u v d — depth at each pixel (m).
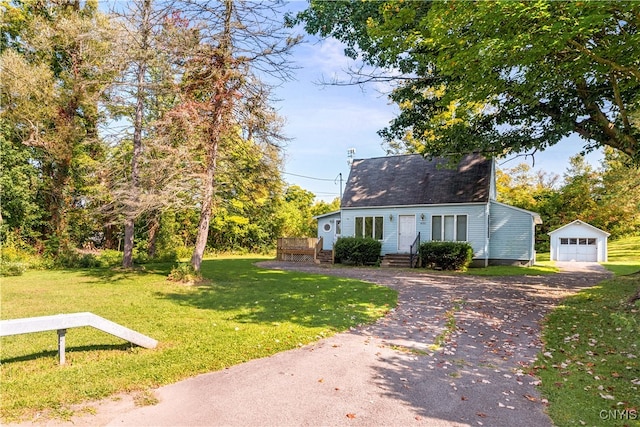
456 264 17.70
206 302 9.08
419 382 4.46
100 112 18.42
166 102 14.88
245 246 30.83
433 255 18.09
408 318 7.66
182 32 11.84
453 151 13.04
